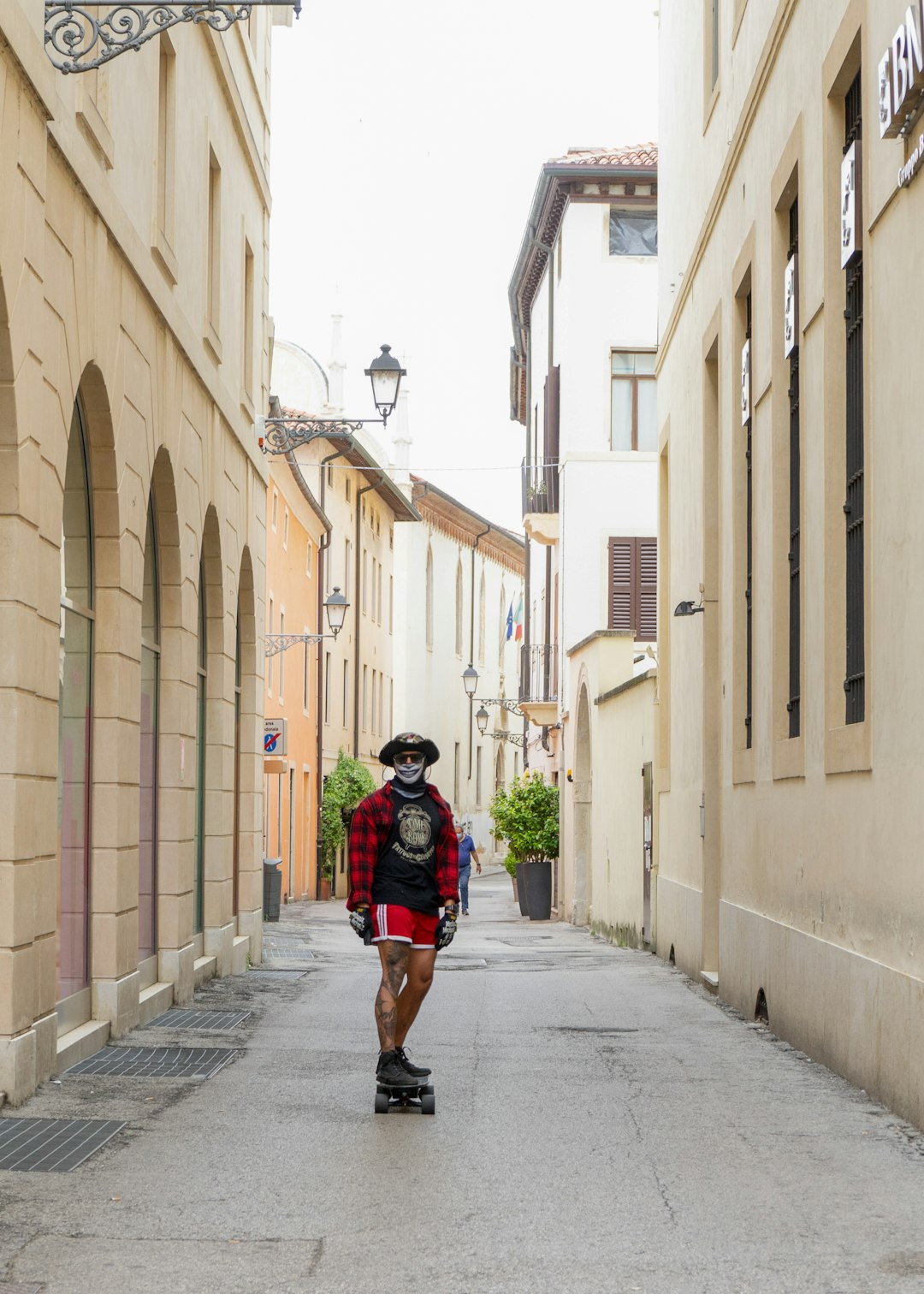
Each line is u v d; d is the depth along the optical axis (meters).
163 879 15.52
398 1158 8.02
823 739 11.96
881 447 10.18
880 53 10.23
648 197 41.88
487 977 19.72
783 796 13.60
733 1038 13.24
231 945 19.48
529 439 51.25
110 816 12.52
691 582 20.52
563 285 42.66
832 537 11.78
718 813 18.77
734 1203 7.10
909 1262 6.16
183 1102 9.63
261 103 22.00
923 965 9.05
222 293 18.25
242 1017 14.38
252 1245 6.38
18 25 8.99
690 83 21.16
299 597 49.03
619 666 31.95
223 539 18.48
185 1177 7.58
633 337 41.84
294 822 48.50
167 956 15.52
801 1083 10.62
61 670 11.59
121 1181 7.49
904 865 9.49
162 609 15.57
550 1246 6.37
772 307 14.47
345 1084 10.35
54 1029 10.48
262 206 22.20
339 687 57.81
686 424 21.20
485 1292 5.73
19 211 9.25
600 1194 7.26
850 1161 8.02
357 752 60.34
